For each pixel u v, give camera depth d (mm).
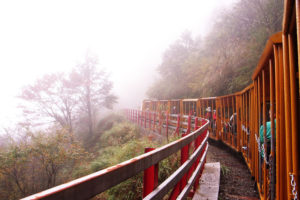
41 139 10188
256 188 4395
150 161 1563
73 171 10648
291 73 1613
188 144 2891
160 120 12648
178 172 2250
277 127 2166
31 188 10336
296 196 1524
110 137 15672
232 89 14906
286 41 1714
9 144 10016
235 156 7840
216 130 10820
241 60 15352
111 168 1074
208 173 4688
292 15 1366
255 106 4434
